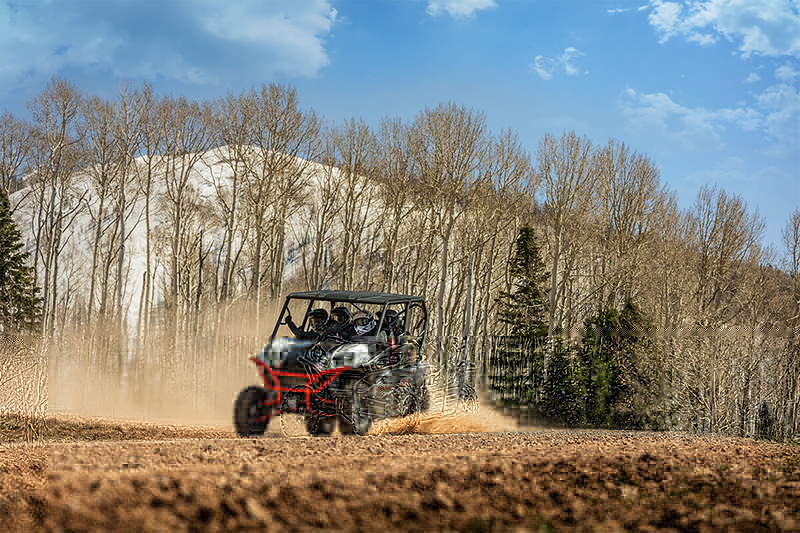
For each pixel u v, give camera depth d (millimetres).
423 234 47312
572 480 5293
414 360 12094
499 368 25422
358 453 6316
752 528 4254
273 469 5191
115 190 51188
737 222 47688
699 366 24250
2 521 4090
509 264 50812
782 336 25688
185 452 6094
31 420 10398
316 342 10375
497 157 42938
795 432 24578
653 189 48250
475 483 5043
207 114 46156
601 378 25344
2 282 44500
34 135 51938
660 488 5180
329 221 48562
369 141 45156
